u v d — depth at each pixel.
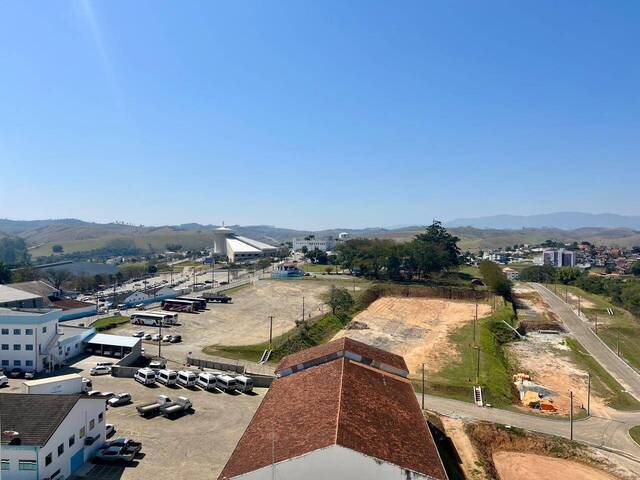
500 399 73.56
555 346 109.88
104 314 122.50
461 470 49.62
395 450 36.66
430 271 180.50
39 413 43.69
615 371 94.81
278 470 34.41
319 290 158.88
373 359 56.53
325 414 39.50
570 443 57.53
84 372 75.88
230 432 54.91
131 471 45.72
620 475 51.69
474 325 115.69
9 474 40.06
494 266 171.50
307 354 59.75
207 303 137.62
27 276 177.88
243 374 75.00
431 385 76.81
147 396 65.75
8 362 74.88
